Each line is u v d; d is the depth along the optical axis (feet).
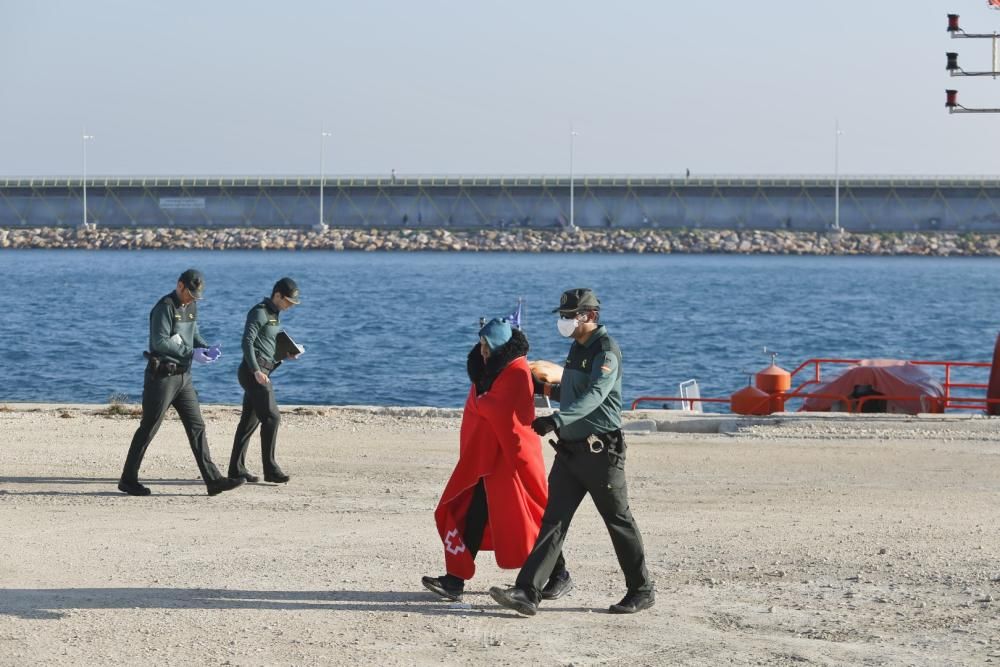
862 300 319.68
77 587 31.45
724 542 37.96
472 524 30.37
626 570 29.68
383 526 40.01
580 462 28.76
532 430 29.43
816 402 81.35
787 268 531.91
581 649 26.66
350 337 190.60
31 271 432.25
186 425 45.16
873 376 79.97
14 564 34.01
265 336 47.55
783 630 28.30
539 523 29.91
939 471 52.19
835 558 35.70
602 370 28.14
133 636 27.09
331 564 34.40
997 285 404.98
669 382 143.43
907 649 26.68
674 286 375.45
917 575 33.63
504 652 26.37
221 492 45.96
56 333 188.24
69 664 25.08
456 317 238.07
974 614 29.55
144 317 224.74
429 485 47.93
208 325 212.02
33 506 42.91
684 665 25.54
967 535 38.96
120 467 51.39
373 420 68.03
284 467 52.01
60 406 73.97
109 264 504.43
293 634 27.48
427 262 558.97
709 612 29.86
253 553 35.81
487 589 32.09
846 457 55.83
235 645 26.58
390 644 26.86
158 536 38.14
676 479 49.75
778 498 45.70
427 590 31.60
